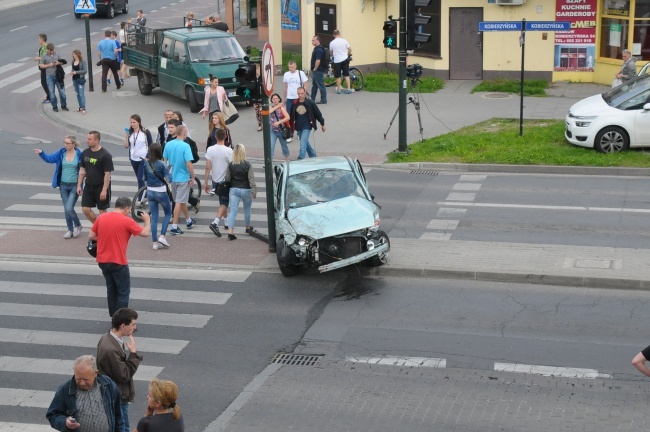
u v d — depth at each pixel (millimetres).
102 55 41688
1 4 69812
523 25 30359
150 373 15656
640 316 17375
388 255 20438
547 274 19125
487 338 16641
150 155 21594
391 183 27516
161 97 40594
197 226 23875
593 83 40125
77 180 22766
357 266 20219
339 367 15734
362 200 20453
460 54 41344
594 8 39219
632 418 13656
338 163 21625
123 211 17188
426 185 27203
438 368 15547
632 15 38375
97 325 17766
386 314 17922
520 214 23906
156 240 22047
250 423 13844
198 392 14930
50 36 56156
